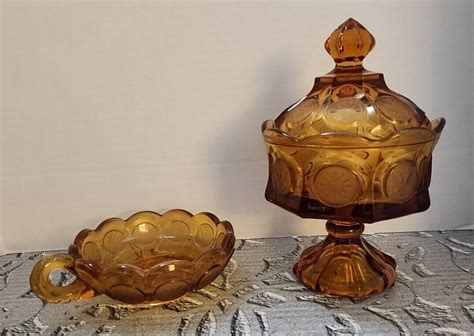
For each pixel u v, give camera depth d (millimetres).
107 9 698
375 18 729
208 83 727
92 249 611
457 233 771
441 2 728
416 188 556
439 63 745
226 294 592
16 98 711
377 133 584
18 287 625
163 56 715
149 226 667
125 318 543
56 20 695
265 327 517
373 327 511
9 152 725
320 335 500
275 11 716
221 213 763
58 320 542
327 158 542
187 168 747
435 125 568
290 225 772
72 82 712
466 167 777
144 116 729
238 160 748
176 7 705
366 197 542
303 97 690
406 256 685
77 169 737
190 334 510
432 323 515
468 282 604
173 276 518
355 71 611
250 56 724
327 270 596
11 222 745
